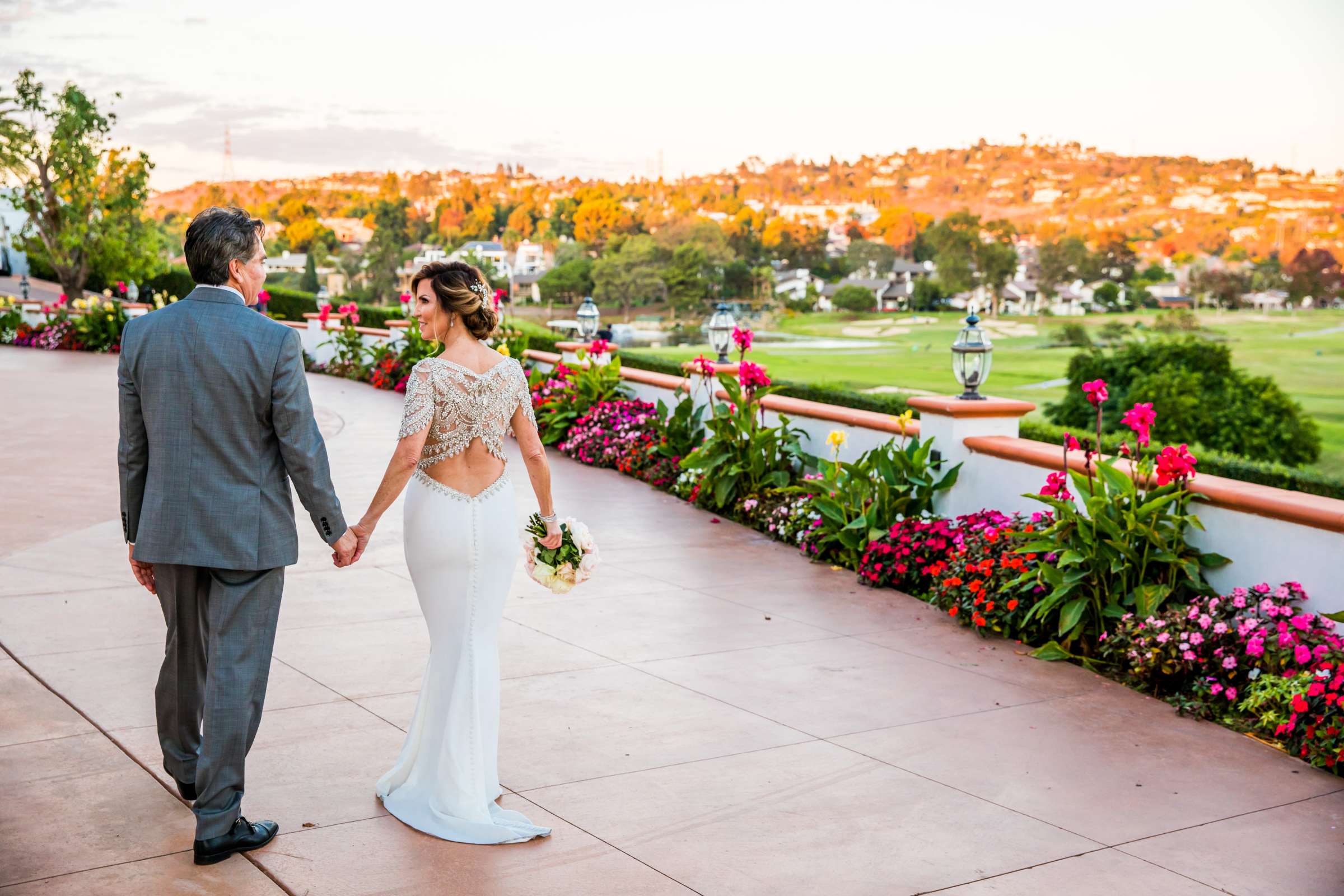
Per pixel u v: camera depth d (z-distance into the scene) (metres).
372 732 3.87
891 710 4.33
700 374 9.18
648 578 6.27
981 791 3.60
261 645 2.98
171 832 3.09
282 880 2.86
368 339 16.34
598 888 2.88
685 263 54.72
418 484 3.28
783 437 8.04
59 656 4.54
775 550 7.06
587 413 10.69
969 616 5.56
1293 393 28.69
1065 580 5.03
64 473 8.70
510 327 13.20
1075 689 4.67
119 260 26.88
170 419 2.86
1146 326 36.62
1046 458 5.89
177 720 3.19
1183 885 3.02
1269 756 4.01
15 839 3.01
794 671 4.75
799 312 51.41
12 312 22.05
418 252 72.06
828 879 2.97
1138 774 3.80
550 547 3.61
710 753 3.83
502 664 4.72
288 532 3.01
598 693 4.39
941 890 2.94
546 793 3.46
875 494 6.71
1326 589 4.54
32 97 25.69
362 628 5.09
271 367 2.89
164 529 2.88
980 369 6.64
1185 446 5.00
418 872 2.93
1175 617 4.71
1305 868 3.14
